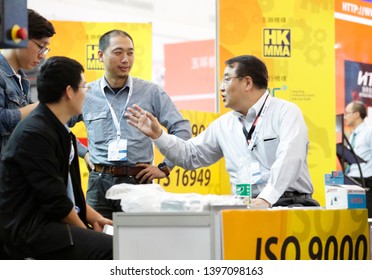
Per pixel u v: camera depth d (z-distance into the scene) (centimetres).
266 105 447
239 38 629
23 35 274
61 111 337
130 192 313
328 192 398
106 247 318
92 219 374
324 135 645
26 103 411
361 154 774
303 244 301
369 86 777
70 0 1169
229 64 450
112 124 471
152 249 274
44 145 320
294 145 427
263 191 414
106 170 464
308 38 641
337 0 743
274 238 289
